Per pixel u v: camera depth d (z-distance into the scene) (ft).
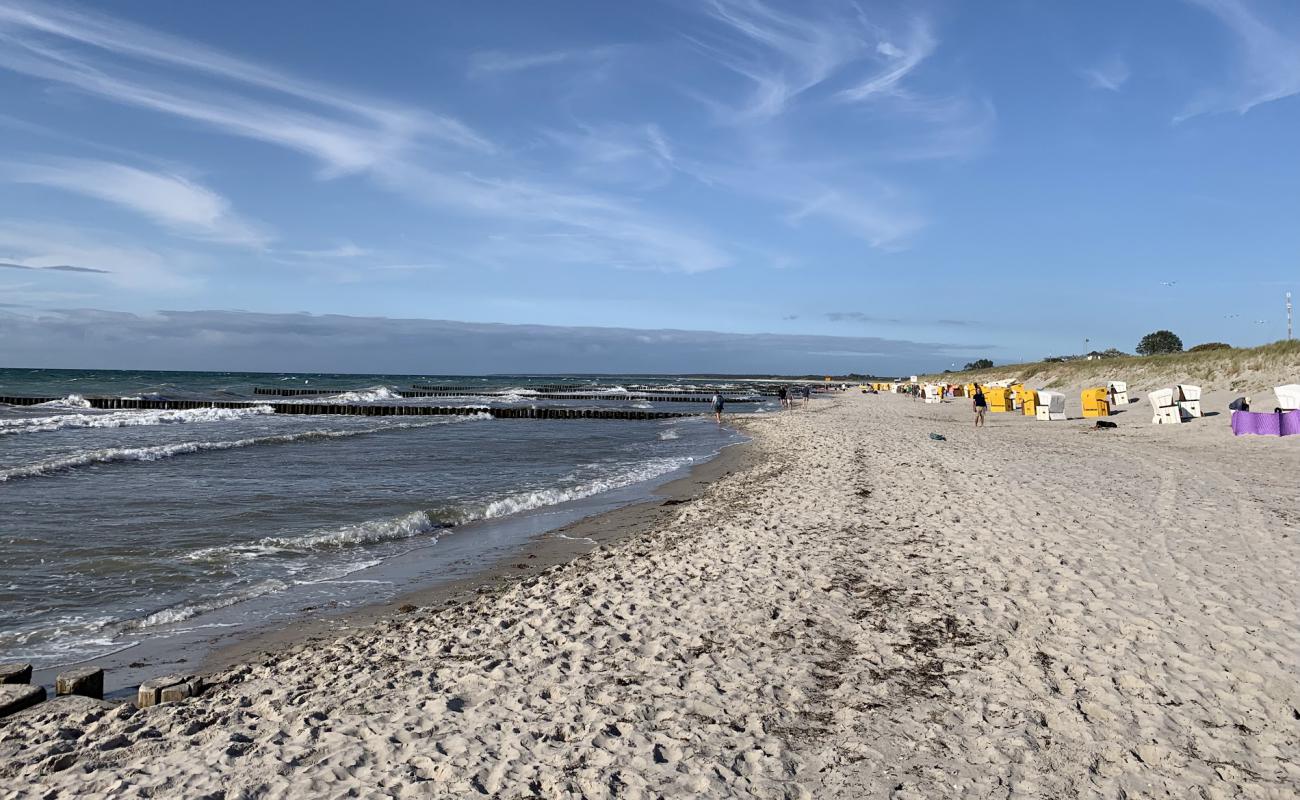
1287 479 42.45
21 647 21.84
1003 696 16.29
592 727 15.24
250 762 13.93
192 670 20.12
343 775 13.41
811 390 320.91
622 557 30.86
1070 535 29.35
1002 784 12.91
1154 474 45.11
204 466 58.13
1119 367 129.29
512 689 17.34
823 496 41.42
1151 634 19.10
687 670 18.22
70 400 146.00
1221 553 26.14
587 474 59.93
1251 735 14.33
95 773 13.62
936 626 20.61
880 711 15.79
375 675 18.60
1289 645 18.06
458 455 72.33
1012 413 115.75
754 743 14.47
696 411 165.37
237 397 192.75
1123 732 14.58
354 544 35.01
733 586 25.04
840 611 22.16
